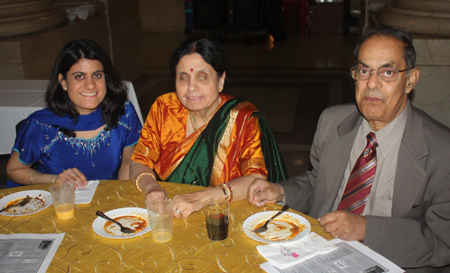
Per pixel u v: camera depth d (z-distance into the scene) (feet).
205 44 5.55
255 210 4.99
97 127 6.95
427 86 10.60
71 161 6.95
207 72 5.61
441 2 10.37
